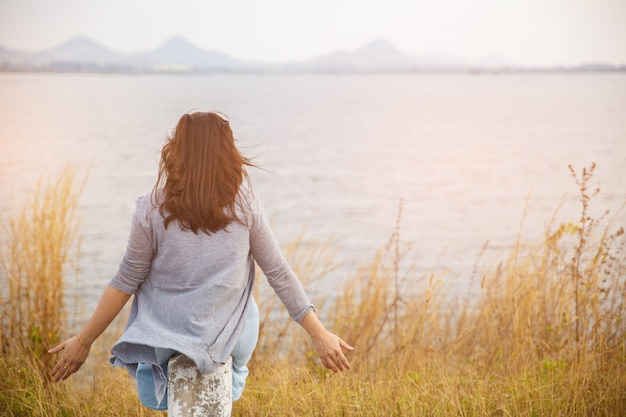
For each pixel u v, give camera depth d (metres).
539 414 3.34
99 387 3.89
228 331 2.33
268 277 2.49
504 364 4.33
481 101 163.12
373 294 5.18
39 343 4.54
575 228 4.89
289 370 4.11
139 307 2.39
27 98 173.50
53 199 4.96
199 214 2.32
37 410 3.41
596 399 3.46
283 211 24.67
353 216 23.48
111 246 15.15
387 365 4.50
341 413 3.43
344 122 95.62
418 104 154.50
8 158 41.16
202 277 2.33
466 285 9.62
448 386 3.60
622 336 4.37
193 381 2.29
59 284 4.86
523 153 49.28
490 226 20.48
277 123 92.06
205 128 2.40
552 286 4.81
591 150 50.06
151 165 37.41
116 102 150.12
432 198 28.00
